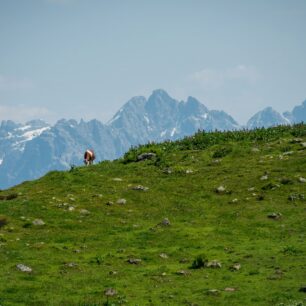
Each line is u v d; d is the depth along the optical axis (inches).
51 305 2866.6
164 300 2957.7
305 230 4298.7
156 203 5280.5
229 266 3545.8
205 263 3587.6
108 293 3061.0
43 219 4692.4
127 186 5826.8
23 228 4478.3
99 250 4001.0
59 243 4158.5
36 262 3627.0
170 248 4040.4
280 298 2869.1
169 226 4598.9
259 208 4948.3
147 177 6235.2
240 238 4244.6
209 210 5064.0
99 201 5280.5
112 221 4734.3
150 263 3715.6
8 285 3157.0
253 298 2906.0
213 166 6574.8
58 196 5408.5
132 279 3358.8
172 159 7086.6
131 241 4190.5
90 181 6043.3
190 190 5664.4
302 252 3722.9
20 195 5531.5
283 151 6919.3
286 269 3388.3
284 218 4653.1
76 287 3191.4
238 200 5231.3
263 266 3496.6
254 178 5812.0
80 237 4279.0
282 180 5570.9
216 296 2997.0
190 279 3344.0
